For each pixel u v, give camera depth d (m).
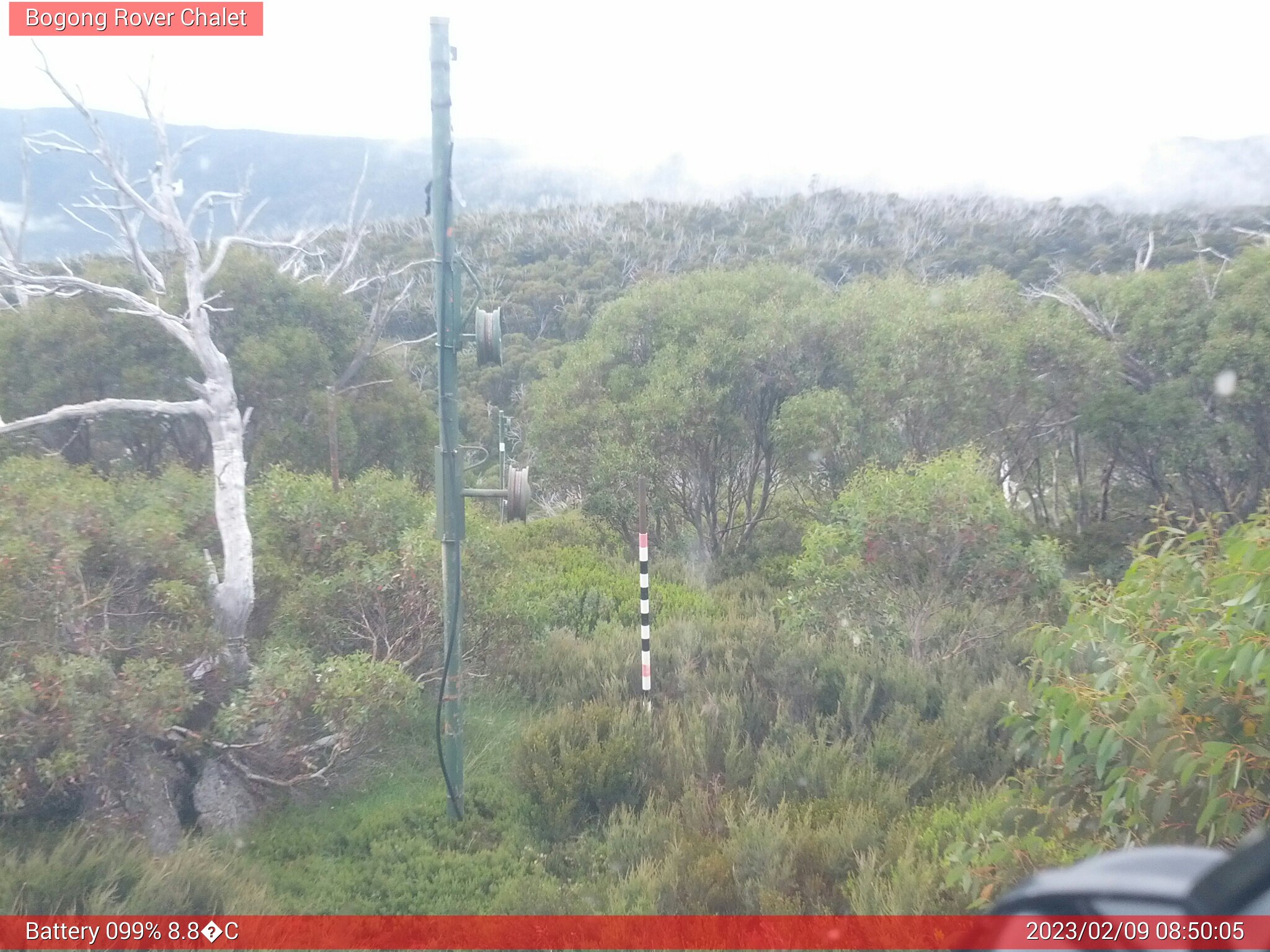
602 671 8.59
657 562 15.40
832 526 9.75
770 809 6.08
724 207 68.50
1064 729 4.34
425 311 31.84
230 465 7.29
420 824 6.34
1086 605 5.05
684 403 14.88
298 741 6.70
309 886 5.55
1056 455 17.16
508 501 6.42
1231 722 3.87
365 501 8.55
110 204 10.98
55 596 6.19
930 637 8.91
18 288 8.09
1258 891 2.26
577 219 60.78
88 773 5.79
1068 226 46.47
